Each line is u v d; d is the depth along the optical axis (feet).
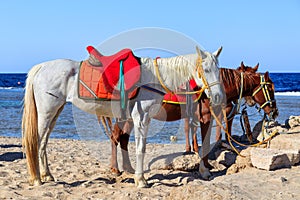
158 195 20.16
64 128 57.41
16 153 33.83
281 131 30.04
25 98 22.67
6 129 58.18
